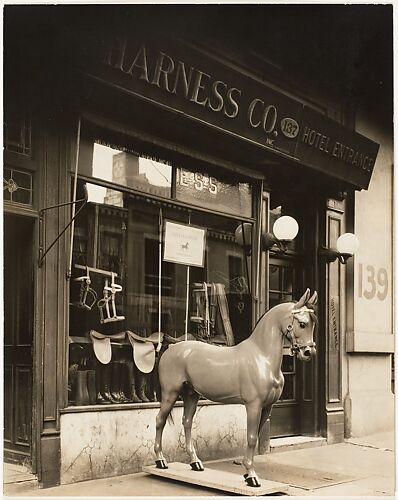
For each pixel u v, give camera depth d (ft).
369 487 17.76
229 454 21.67
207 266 22.40
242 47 23.26
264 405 16.60
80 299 18.45
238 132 21.21
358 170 26.37
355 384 27.45
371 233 28.81
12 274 17.44
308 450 23.80
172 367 17.76
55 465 16.76
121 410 18.51
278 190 25.57
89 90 17.54
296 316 16.47
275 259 25.62
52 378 16.98
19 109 16.94
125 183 19.69
